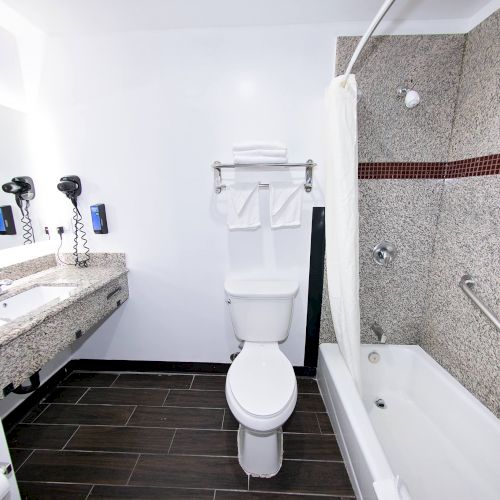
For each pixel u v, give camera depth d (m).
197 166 1.61
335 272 1.47
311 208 1.62
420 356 1.62
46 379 1.72
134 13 1.33
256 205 1.55
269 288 1.59
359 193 1.57
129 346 1.90
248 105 1.52
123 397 1.69
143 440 1.40
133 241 1.74
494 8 1.22
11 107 1.51
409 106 1.37
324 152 1.51
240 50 1.47
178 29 1.47
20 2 1.24
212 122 1.55
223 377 1.88
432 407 1.49
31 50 1.53
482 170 1.27
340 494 1.16
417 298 1.69
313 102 1.50
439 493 1.12
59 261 1.79
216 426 1.49
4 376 0.96
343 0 1.24
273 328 1.58
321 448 1.36
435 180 1.54
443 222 1.54
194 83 1.52
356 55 1.10
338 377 1.45
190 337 1.87
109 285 1.58
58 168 1.66
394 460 1.26
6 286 1.32
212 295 1.79
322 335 1.80
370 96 1.47
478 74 1.29
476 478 1.18
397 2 1.25
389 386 1.71
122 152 1.62
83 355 1.92
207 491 1.17
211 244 1.71
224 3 1.26
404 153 1.52
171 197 1.66
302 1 1.25
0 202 1.47
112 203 1.69
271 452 1.21
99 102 1.57
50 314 1.13
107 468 1.26
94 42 1.50
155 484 1.20
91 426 1.48
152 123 1.58
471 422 1.25
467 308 1.36
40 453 1.33
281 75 1.49
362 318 1.74
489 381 1.23
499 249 1.17
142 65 1.51
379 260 1.63
